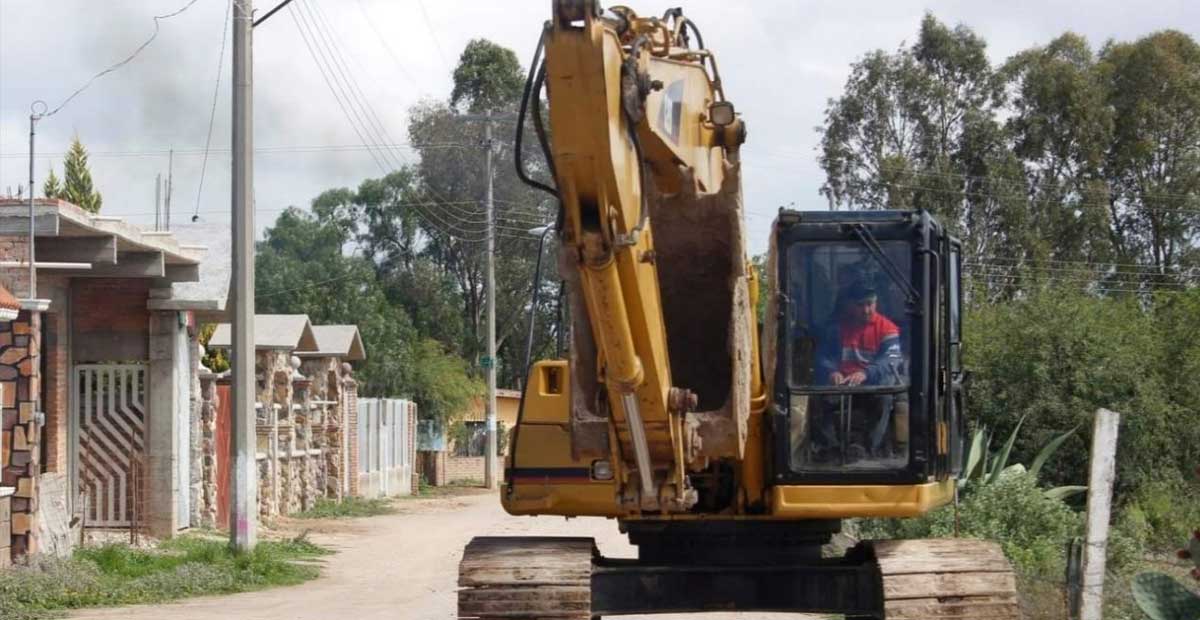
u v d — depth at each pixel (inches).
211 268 1011.3
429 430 1877.5
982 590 363.9
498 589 367.2
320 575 784.3
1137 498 890.7
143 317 906.1
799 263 386.0
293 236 2383.1
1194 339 994.7
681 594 385.1
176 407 916.6
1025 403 937.5
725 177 333.4
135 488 896.3
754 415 375.2
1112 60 2000.5
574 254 282.8
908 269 382.6
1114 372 925.8
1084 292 1141.7
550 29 266.1
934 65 1998.0
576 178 278.8
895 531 671.1
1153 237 2003.0
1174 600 371.9
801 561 408.2
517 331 2362.2
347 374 1429.6
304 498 1267.2
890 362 380.8
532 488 400.5
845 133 2004.2
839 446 381.1
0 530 672.4
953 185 1913.1
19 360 691.4
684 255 347.9
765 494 385.7
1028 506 666.2
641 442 312.2
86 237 778.2
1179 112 1979.6
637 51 291.3
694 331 358.6
